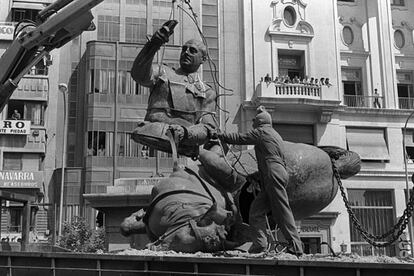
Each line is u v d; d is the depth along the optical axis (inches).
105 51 1342.3
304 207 297.7
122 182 410.3
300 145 302.8
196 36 1395.2
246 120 1353.3
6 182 1284.4
